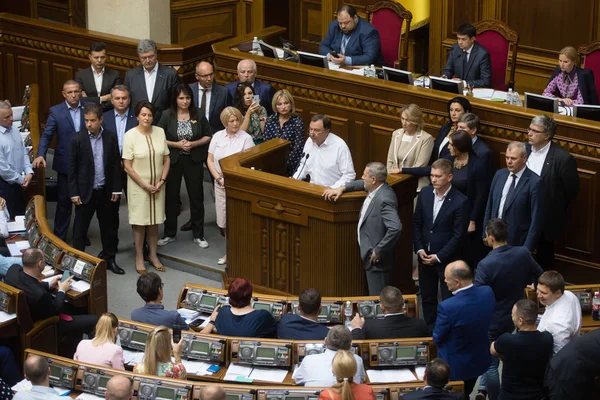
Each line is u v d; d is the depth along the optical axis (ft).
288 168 33.58
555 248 31.96
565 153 29.50
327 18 48.44
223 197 33.30
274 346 23.38
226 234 31.14
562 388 22.17
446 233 28.17
